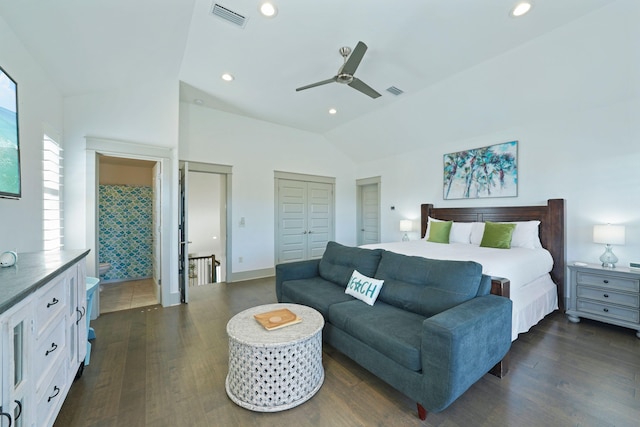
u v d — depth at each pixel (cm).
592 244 328
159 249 373
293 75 354
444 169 488
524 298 271
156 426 157
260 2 232
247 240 514
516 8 233
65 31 218
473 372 162
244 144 507
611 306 282
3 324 89
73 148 311
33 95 231
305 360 178
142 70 318
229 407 172
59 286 145
